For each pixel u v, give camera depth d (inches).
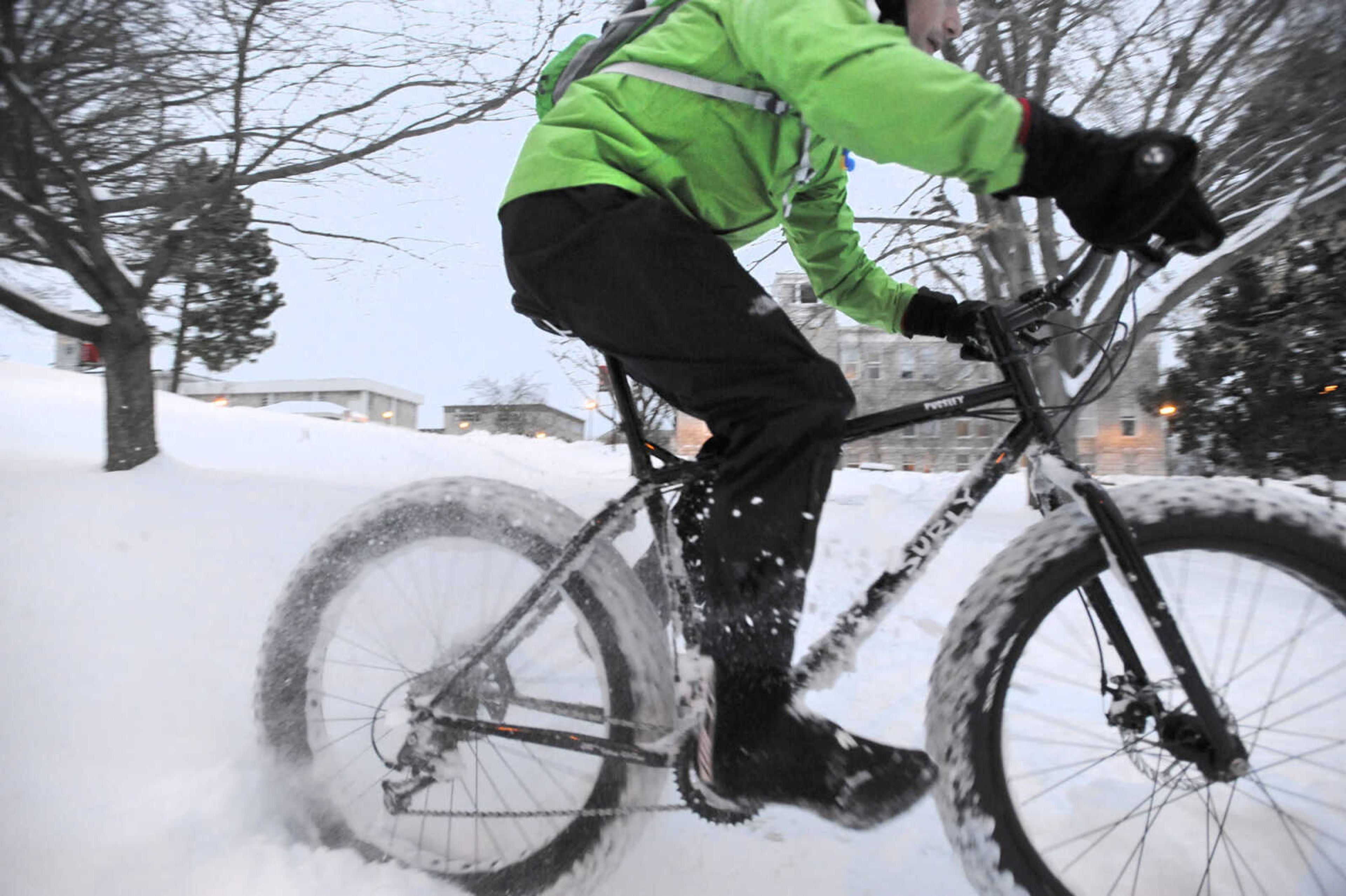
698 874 63.7
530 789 66.2
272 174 255.3
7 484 136.9
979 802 55.8
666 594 64.2
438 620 66.1
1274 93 219.9
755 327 52.9
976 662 56.7
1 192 182.2
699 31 55.8
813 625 61.9
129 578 100.0
